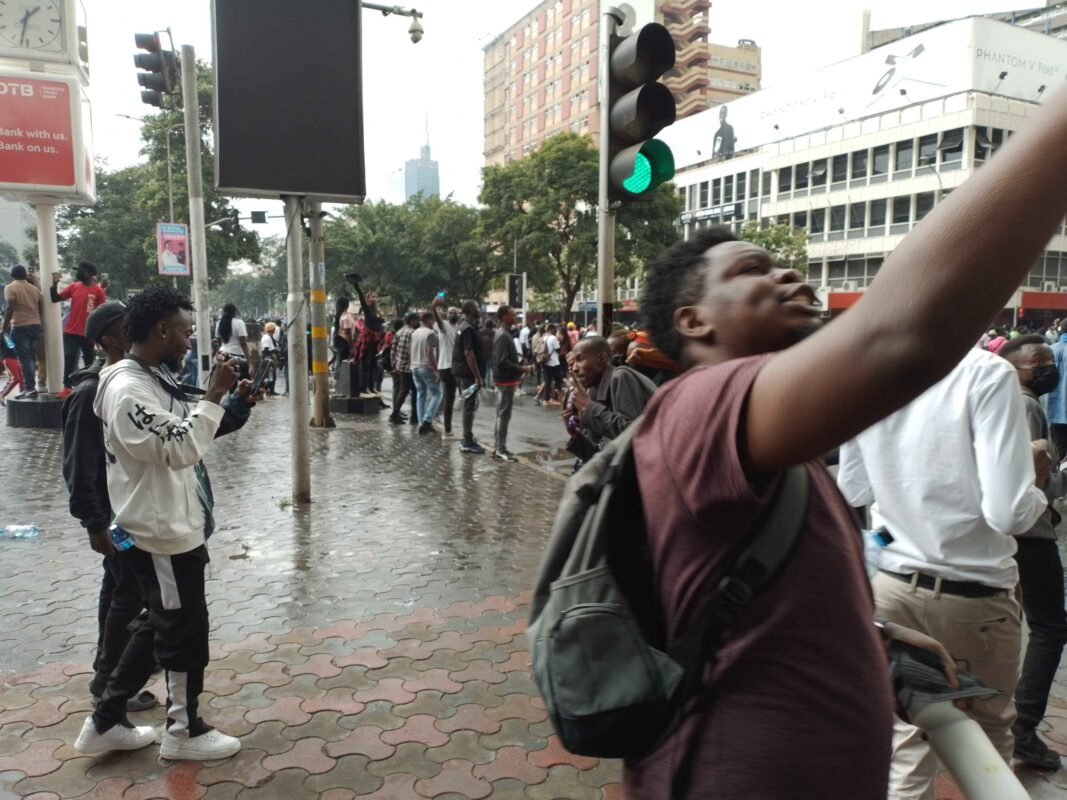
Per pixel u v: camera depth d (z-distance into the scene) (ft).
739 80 262.47
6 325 36.55
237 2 19.90
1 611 14.85
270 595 15.88
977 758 4.02
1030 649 10.38
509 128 307.17
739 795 3.43
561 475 28.63
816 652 3.44
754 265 3.99
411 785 9.59
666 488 3.44
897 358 2.43
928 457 7.60
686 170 208.03
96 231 147.02
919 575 7.76
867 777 3.53
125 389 9.26
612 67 15.38
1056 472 10.32
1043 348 11.43
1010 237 2.31
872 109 156.46
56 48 34.12
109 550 9.76
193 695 10.05
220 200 118.21
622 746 3.63
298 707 11.41
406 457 32.01
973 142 139.23
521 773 9.87
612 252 15.96
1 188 33.53
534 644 3.76
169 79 33.76
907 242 2.53
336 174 21.21
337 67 20.90
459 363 32.65
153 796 9.29
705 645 3.51
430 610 15.20
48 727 10.80
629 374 13.61
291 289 22.74
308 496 23.70
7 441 32.32
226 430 10.53
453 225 175.32
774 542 3.42
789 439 2.79
